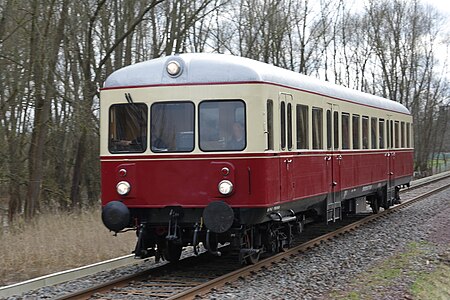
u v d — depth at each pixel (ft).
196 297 29.53
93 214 58.39
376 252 43.86
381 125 63.05
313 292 31.32
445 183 121.08
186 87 34.94
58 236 44.96
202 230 35.50
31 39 62.59
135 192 35.53
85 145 81.51
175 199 34.91
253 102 34.19
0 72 63.00
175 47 81.25
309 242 45.78
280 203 36.52
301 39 121.19
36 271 37.11
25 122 70.90
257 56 104.01
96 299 29.63
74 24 71.26
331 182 46.75
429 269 38.47
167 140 35.17
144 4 78.48
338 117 48.96
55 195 78.69
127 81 36.06
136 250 35.70
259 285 32.53
